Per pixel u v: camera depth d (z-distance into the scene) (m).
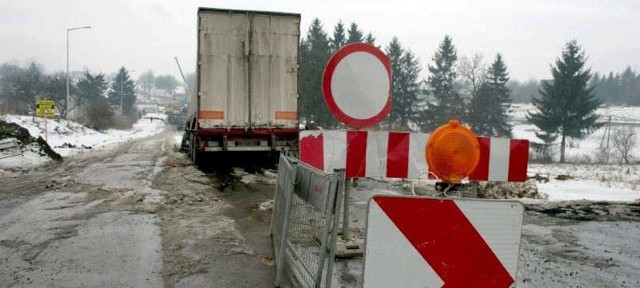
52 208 8.30
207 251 5.80
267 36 13.59
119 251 5.74
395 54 61.44
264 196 9.99
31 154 16.11
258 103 13.65
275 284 4.66
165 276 4.91
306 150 5.10
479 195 10.85
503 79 60.25
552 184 14.04
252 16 13.42
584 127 46.78
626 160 33.12
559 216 8.44
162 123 88.19
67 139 32.81
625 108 96.81
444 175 2.87
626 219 8.19
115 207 8.43
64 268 5.10
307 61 54.62
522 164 4.52
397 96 60.94
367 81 4.55
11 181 11.55
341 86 4.52
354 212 8.31
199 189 10.64
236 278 4.88
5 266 5.14
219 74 13.31
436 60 62.47
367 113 4.59
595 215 8.54
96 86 95.62
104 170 14.01
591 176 17.50
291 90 13.88
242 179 12.39
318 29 57.38
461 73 61.56
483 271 2.91
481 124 56.06
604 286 4.81
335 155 4.73
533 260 5.69
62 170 13.98
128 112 105.06
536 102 49.25
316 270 3.90
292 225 4.97
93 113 54.97
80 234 6.50
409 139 4.75
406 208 2.84
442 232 2.87
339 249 5.42
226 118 13.42
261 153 15.32
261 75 13.62
